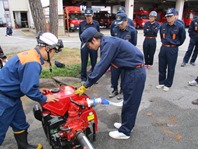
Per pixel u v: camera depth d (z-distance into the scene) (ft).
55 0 20.12
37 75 6.12
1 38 47.65
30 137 8.96
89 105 7.25
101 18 70.85
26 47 32.07
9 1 90.74
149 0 86.89
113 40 7.52
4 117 6.44
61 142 7.11
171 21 12.76
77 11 59.88
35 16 19.57
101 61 7.32
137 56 7.84
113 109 11.58
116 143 8.64
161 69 14.42
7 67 6.31
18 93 6.57
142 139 8.94
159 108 11.75
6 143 8.65
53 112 6.87
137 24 70.69
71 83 14.88
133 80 7.90
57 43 6.53
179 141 8.79
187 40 42.27
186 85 15.49
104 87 15.05
